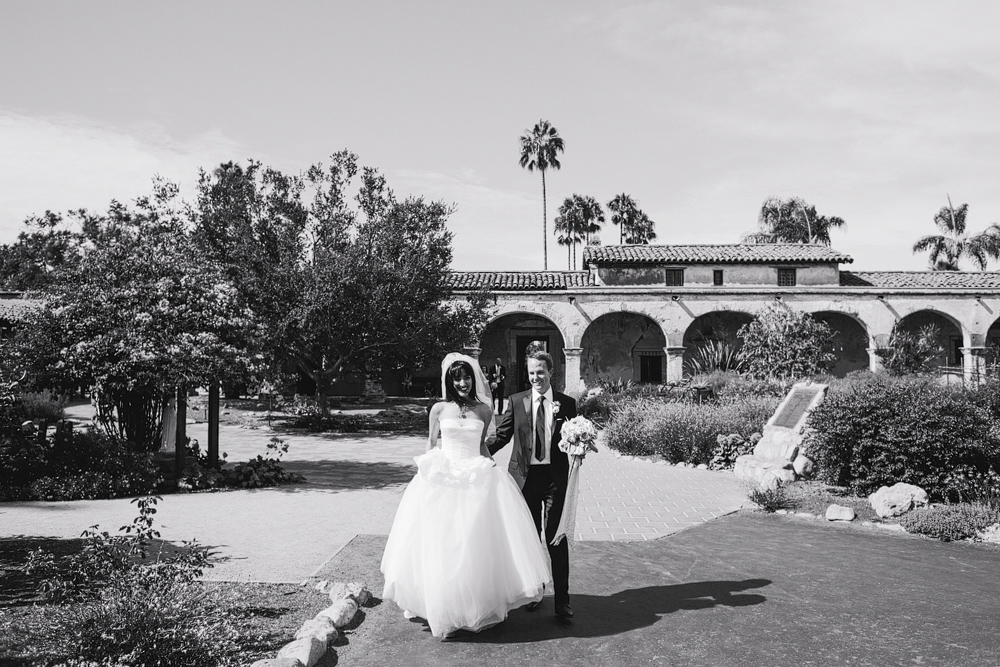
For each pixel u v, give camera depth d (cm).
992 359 2708
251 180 1917
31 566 465
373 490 945
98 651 359
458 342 2042
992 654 412
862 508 830
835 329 2867
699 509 857
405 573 449
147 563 542
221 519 754
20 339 973
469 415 478
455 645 423
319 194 1967
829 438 947
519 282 2827
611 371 2875
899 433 879
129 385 941
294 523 739
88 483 881
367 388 2573
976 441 855
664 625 458
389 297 1878
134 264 1044
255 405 2289
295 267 1809
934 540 710
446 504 441
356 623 458
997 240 3684
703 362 2836
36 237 2633
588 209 5788
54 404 1683
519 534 457
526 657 405
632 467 1219
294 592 509
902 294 2680
